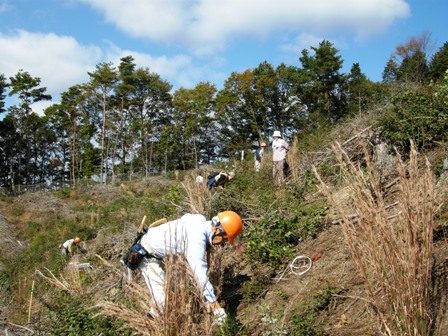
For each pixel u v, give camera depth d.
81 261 9.65
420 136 6.85
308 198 7.33
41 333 5.54
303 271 4.91
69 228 18.42
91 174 54.47
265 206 6.93
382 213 3.19
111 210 20.48
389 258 3.11
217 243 4.18
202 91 49.41
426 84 9.12
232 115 44.66
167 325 3.52
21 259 14.78
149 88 58.66
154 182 27.28
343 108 40.44
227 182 8.94
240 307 4.66
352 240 3.23
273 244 5.45
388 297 3.19
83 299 5.56
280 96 44.34
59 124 62.50
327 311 4.01
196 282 3.80
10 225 22.92
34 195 27.94
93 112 59.62
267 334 3.78
